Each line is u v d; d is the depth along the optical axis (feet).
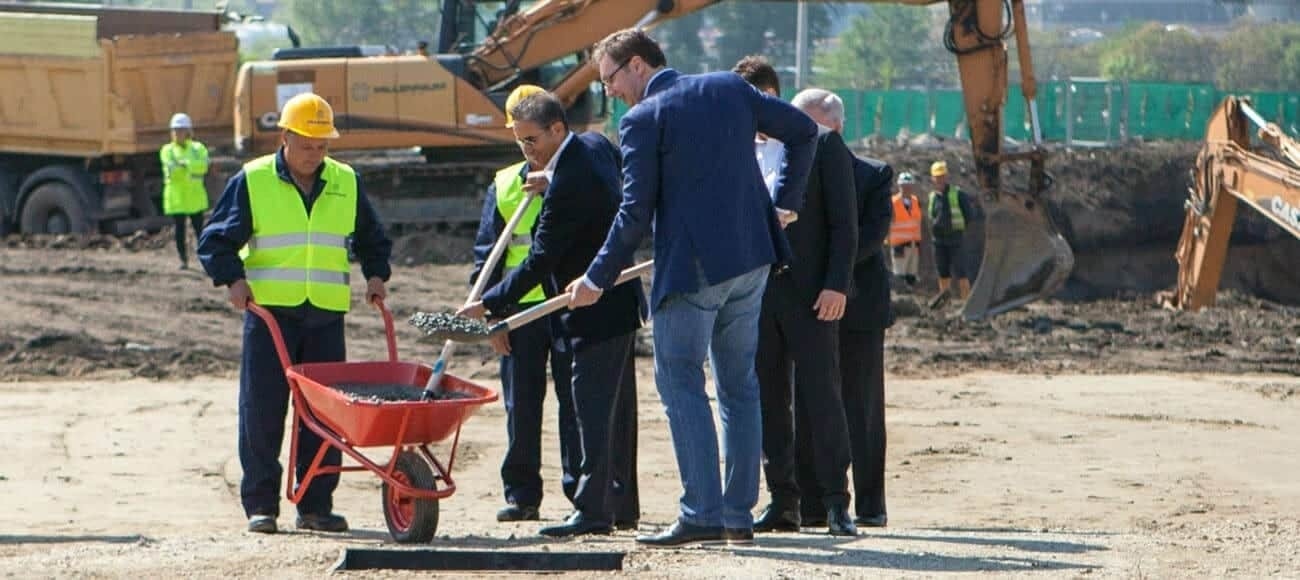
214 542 38.29
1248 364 88.99
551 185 37.32
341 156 132.98
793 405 41.34
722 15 439.22
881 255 40.50
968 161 151.33
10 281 108.88
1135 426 68.49
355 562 32.63
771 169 37.42
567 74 123.75
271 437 41.63
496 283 43.47
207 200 116.26
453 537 39.11
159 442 63.52
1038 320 103.14
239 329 95.50
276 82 122.93
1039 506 51.75
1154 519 48.67
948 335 97.91
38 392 76.54
